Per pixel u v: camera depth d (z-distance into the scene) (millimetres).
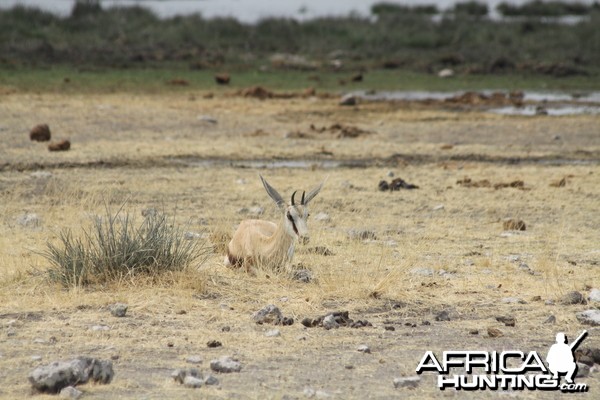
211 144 96000
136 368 29703
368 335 34094
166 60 175000
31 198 64750
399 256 48156
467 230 56750
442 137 105250
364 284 41000
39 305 36938
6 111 112375
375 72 173750
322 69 174000
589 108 135000
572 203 66938
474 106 135500
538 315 37188
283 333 34031
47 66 158375
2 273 41469
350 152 93312
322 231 54500
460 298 39688
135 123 109062
